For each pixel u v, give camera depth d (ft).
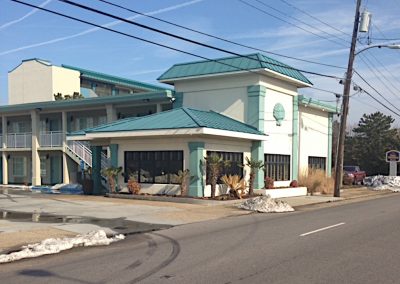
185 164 72.84
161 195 73.51
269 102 87.92
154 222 49.26
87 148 97.86
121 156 80.02
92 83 150.41
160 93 90.43
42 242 34.65
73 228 43.73
